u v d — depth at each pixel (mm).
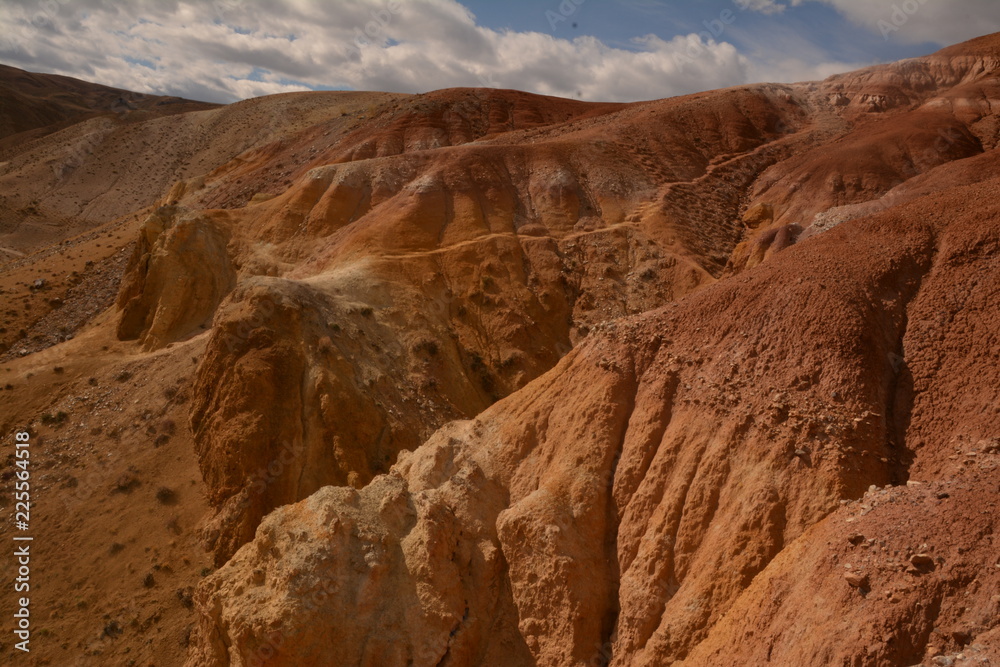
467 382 43094
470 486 21250
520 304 48156
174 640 27406
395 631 18484
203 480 34438
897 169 60375
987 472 13133
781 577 13797
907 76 86312
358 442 34875
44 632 28406
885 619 11398
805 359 17312
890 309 17859
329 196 59375
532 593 18562
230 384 35812
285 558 19219
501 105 99750
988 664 9797
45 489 35562
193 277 51875
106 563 31156
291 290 40125
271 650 17719
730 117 78062
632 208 58406
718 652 13953
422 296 46969
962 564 11344
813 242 21328
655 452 18891
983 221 18219
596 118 88125
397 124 89375
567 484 19656
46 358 46938
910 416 16016
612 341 21922
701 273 50906
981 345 15820
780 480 15844
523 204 58344
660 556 17016
